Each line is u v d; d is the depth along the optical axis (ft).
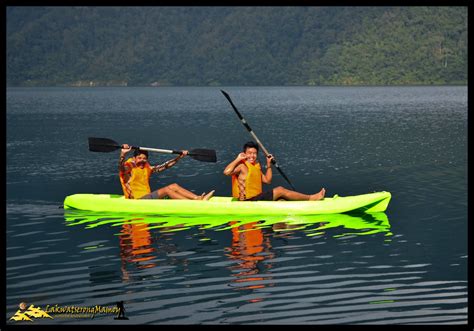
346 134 115.24
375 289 31.37
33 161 80.69
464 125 134.62
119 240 40.45
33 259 36.73
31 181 64.75
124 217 46.83
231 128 136.67
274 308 29.30
